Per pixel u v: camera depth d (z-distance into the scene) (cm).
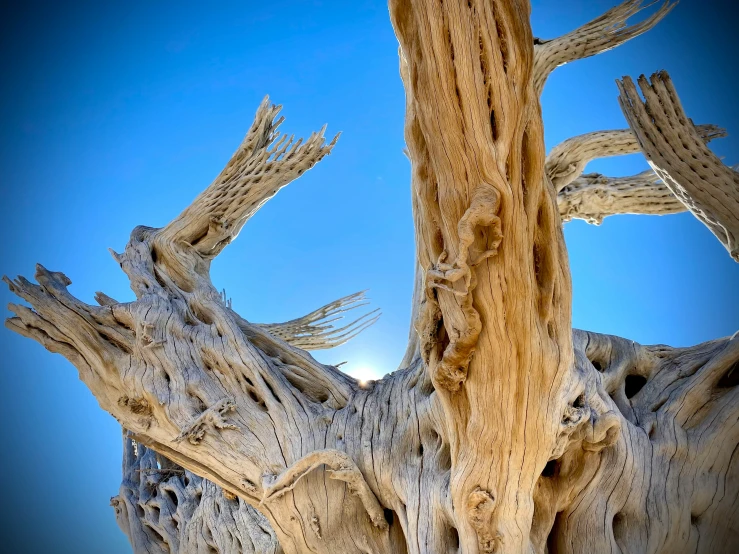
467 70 741
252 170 1403
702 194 1205
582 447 1032
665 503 1051
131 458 1600
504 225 793
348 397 1170
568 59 1220
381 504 1067
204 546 1290
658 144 1212
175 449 1113
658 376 1190
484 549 916
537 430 896
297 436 1102
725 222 1201
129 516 1483
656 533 1031
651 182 1563
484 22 735
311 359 1228
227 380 1159
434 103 765
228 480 1098
